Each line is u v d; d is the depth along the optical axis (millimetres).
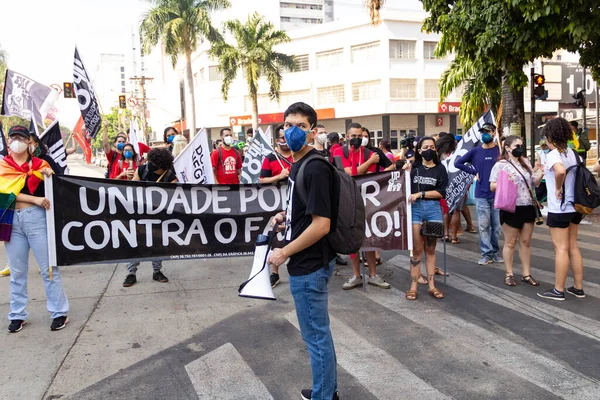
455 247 7836
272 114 43406
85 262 5031
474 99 12469
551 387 3361
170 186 5344
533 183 5617
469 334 4316
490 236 6734
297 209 2781
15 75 8523
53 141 5914
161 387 3459
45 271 4523
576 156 4902
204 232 5488
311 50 41406
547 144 4984
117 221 5148
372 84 38906
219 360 3877
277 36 33844
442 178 5195
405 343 4152
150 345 4184
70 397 3334
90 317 4875
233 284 5980
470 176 6648
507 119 10633
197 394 3357
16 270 4496
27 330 4555
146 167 5773
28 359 3934
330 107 40875
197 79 49156
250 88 33812
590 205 4758
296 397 3303
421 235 5316
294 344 4168
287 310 5016
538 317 4672
